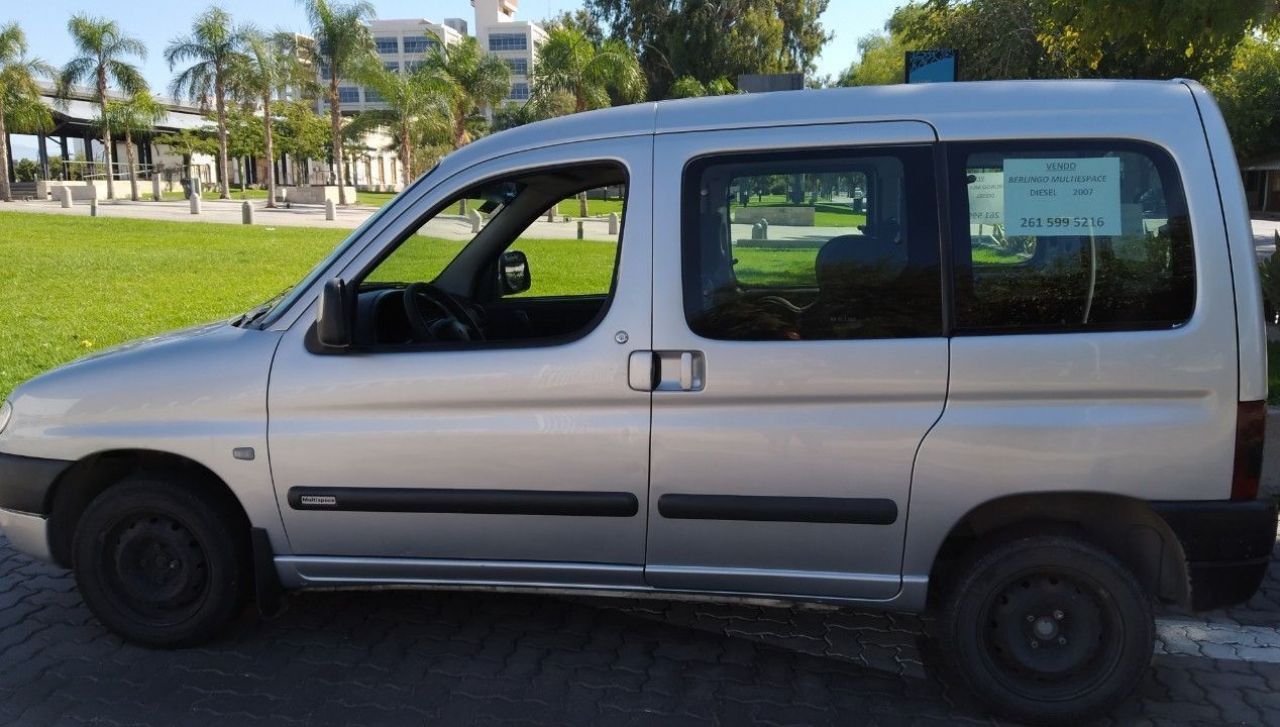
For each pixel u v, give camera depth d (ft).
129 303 40.93
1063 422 10.35
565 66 125.18
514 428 11.19
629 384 10.90
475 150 11.89
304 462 11.67
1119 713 11.39
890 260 10.62
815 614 14.05
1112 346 10.25
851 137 10.75
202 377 11.88
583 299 16.07
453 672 12.32
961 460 10.51
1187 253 10.22
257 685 11.96
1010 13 57.11
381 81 130.82
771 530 11.00
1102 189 10.41
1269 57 107.86
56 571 15.55
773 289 10.81
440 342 11.83
